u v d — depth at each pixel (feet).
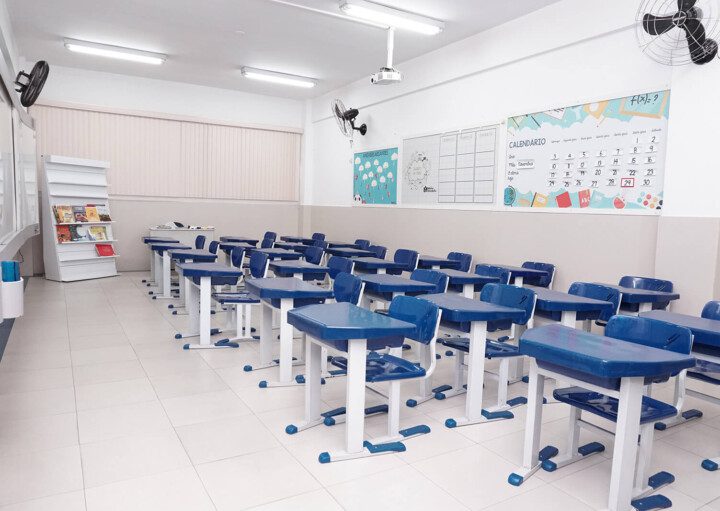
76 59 25.34
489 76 19.95
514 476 7.65
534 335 7.46
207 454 8.26
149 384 11.42
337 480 7.59
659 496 7.20
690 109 13.37
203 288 14.25
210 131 30.94
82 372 12.09
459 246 21.52
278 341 15.46
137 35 21.49
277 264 15.43
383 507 6.94
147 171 29.30
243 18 19.31
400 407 10.58
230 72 27.20
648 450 7.31
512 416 10.19
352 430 8.23
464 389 11.57
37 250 26.81
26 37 21.95
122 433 8.93
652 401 7.48
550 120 17.57
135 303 20.39
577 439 8.39
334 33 20.72
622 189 15.46
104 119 27.96
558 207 17.38
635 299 12.00
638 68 14.90
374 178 27.07
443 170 22.31
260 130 32.55
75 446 8.39
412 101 24.14
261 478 7.57
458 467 8.11
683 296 13.58
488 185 20.10
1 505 6.68
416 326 8.66
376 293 12.94
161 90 29.32
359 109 28.19
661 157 14.42
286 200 33.91
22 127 19.29
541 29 17.62
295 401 10.65
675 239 13.74
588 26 16.03
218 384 11.55
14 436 8.69
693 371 8.70
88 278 26.04
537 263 17.81
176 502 6.89
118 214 28.81
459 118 21.40
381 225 26.48
